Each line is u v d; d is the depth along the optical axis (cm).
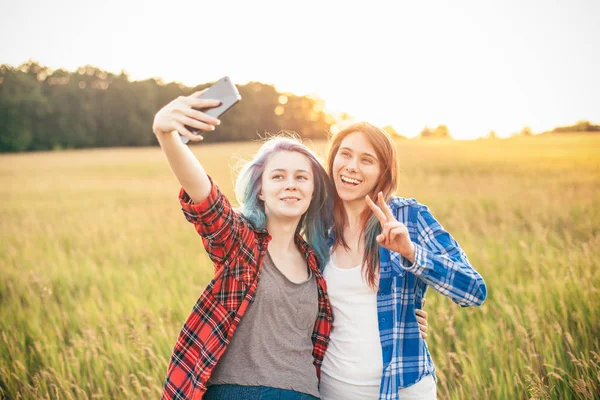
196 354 227
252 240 234
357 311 244
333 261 257
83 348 426
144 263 697
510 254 622
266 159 251
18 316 507
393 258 241
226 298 227
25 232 1046
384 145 255
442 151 3316
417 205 255
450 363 351
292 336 233
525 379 315
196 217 220
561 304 409
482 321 431
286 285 236
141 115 6969
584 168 1902
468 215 980
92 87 7038
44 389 374
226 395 221
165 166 3209
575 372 338
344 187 257
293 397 222
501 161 2416
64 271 677
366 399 239
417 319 247
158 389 351
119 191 1927
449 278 221
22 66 7075
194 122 197
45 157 4559
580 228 812
